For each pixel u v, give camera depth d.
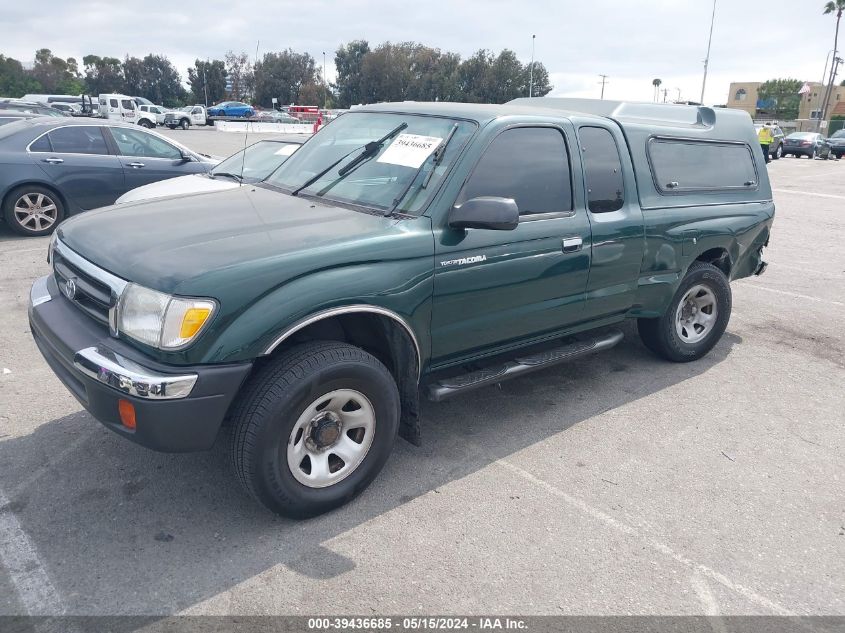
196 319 2.67
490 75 76.94
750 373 5.27
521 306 3.86
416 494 3.43
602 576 2.89
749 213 5.37
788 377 5.21
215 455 3.69
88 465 3.54
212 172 7.39
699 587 2.86
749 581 2.91
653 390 4.86
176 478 3.46
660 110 5.24
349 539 3.05
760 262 5.80
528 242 3.75
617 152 4.38
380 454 3.34
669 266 4.75
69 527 3.04
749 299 7.37
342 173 3.89
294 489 3.04
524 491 3.50
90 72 106.06
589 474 3.70
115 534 3.01
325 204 3.67
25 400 4.25
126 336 2.81
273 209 3.56
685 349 5.25
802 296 7.52
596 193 4.20
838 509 3.48
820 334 6.24
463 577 2.84
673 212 4.70
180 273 2.73
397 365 3.45
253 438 2.85
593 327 4.49
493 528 3.18
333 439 3.14
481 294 3.59
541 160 3.89
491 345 3.87
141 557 2.87
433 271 3.34
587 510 3.36
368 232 3.20
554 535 3.15
